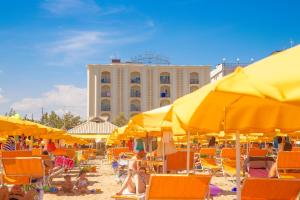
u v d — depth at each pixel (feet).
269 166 31.40
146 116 26.04
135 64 269.85
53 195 40.14
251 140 75.97
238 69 11.02
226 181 49.60
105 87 266.77
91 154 119.85
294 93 8.51
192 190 20.11
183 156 41.96
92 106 263.49
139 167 31.27
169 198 20.04
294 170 33.47
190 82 272.72
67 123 270.87
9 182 34.63
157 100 270.05
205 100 13.28
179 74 272.92
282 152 32.99
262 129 18.02
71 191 42.29
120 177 50.42
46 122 272.10
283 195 18.42
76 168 76.02
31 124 34.65
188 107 13.41
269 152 58.18
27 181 34.86
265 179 18.21
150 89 270.26
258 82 9.48
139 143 53.31
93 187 47.16
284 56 10.14
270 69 9.81
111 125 113.29
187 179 20.01
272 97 8.75
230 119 17.44
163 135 40.11
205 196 20.24
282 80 8.97
